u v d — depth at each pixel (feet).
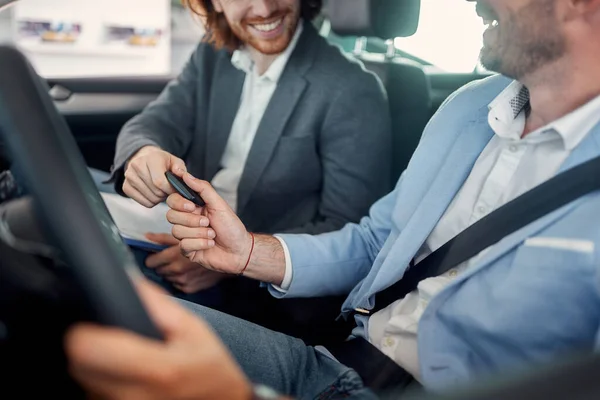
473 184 3.16
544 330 2.55
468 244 2.96
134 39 7.80
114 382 1.60
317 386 3.10
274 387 3.22
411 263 3.40
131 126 5.27
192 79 5.54
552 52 2.67
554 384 1.63
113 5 7.66
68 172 1.83
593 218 2.52
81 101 6.36
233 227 3.56
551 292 2.52
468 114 3.33
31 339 1.80
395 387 2.90
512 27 2.70
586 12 2.54
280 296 3.75
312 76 4.74
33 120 1.89
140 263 4.48
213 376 1.68
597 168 2.59
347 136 4.65
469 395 1.58
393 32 5.23
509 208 2.81
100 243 1.75
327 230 4.54
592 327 2.48
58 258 1.81
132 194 4.09
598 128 2.67
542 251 2.60
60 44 7.45
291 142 4.74
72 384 1.79
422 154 3.43
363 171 4.65
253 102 5.03
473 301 2.75
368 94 4.72
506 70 2.83
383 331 3.23
